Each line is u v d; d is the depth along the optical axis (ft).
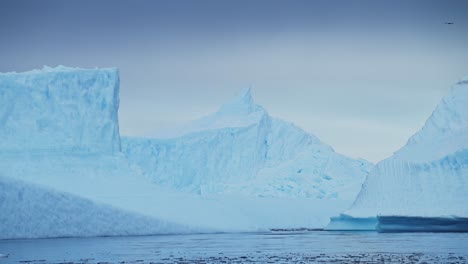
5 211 392.47
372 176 493.36
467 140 464.24
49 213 406.41
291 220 600.80
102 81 547.49
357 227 495.41
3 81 529.45
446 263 257.75
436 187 455.63
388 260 269.64
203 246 345.72
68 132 530.27
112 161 534.37
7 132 520.42
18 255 293.43
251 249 325.21
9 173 495.82
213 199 580.71
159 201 513.86
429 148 476.95
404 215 453.99
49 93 535.60
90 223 419.74
